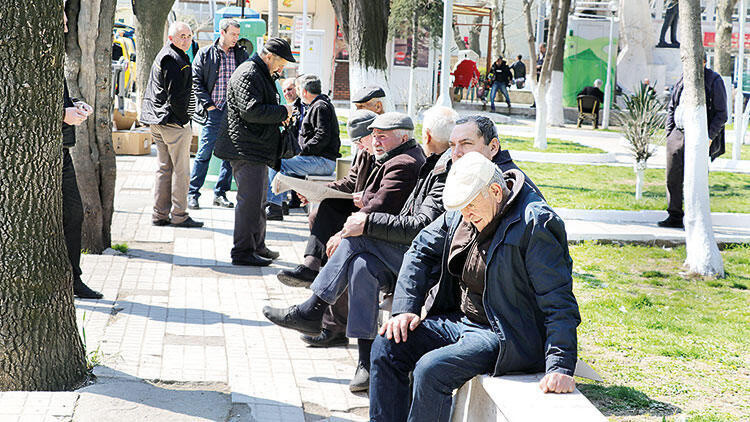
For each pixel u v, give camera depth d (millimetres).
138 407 4266
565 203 12398
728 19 26734
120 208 10094
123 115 15656
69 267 4578
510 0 42844
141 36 18484
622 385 5289
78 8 7477
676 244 10156
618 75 30172
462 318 3930
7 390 4289
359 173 5781
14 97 4133
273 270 7648
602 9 29906
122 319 5867
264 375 5023
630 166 17625
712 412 4898
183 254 8008
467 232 3824
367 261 4805
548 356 3438
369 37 10312
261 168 7656
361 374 4902
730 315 7195
